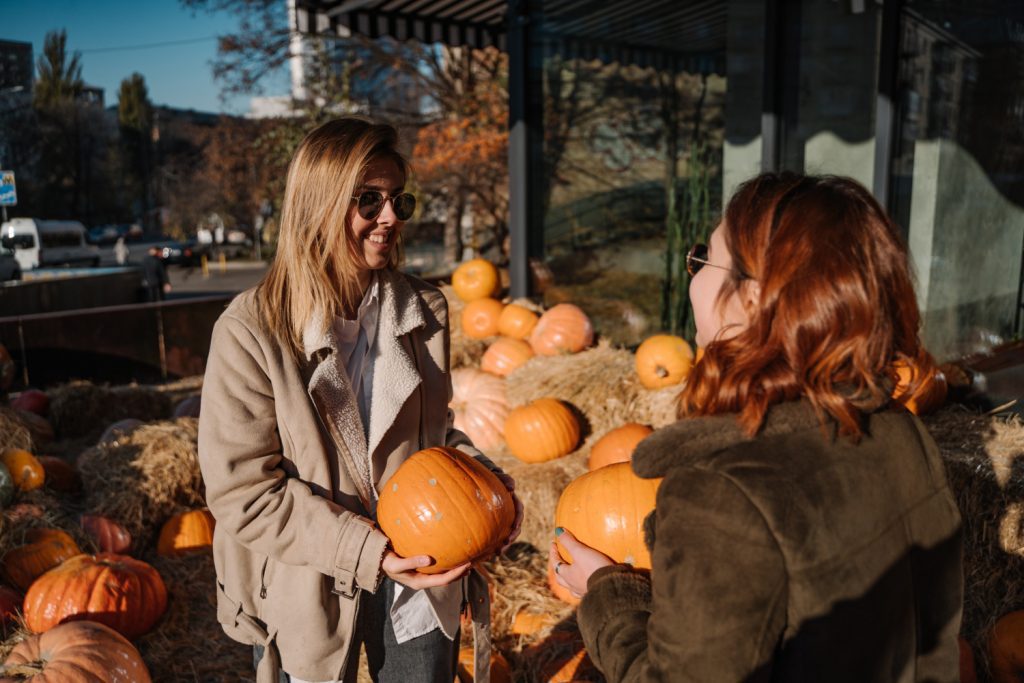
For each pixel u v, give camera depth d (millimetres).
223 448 1490
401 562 1515
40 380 7602
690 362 4371
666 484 996
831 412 982
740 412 1010
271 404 1549
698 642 911
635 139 6535
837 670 947
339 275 1639
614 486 2121
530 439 4082
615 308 6625
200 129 35125
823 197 1024
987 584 2727
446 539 1574
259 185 25797
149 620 3184
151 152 48844
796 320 977
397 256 1822
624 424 4312
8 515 3461
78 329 7789
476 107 16594
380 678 1733
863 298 970
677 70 6379
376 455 1719
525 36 6176
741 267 1056
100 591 3051
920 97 4754
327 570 1485
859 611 964
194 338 8562
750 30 5828
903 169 4848
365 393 1740
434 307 1859
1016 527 2631
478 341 5895
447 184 16891
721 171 6242
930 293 4871
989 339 4613
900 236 1046
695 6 6133
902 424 1107
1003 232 4496
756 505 926
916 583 1074
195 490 4262
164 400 6566
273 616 1580
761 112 5816
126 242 40594
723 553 917
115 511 3863
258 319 1554
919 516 1079
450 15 8133
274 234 23734
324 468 1568
